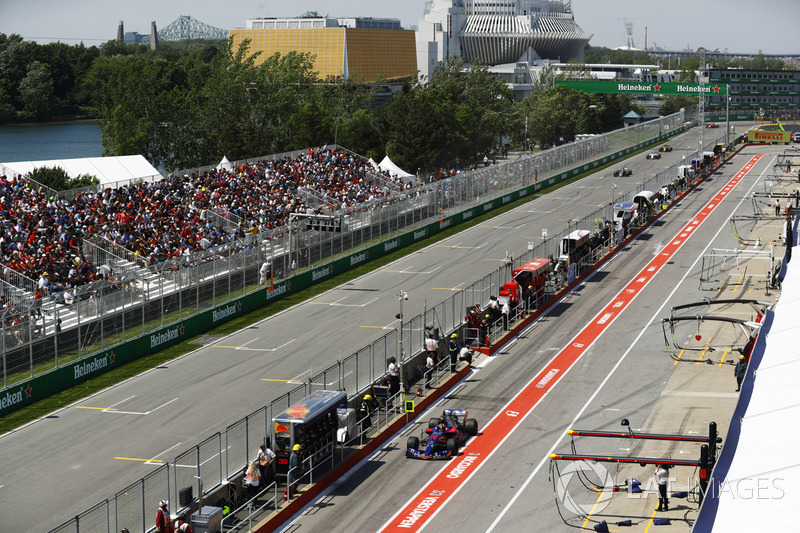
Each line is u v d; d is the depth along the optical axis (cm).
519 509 3688
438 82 19325
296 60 16488
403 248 9319
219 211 8481
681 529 3456
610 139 16925
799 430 3100
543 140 19388
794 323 4403
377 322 6438
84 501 3712
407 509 3722
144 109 13575
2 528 3497
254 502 3688
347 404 4509
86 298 5597
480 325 5969
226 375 5400
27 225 6944
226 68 15512
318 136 13975
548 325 6556
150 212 7938
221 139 13175
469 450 4334
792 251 6675
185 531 3170
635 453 4219
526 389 5194
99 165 10038
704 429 4466
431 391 5081
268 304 7175
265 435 3941
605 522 3494
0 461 4209
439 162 15062
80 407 4953
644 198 10625
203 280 6544
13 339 5028
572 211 11244
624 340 6122
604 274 8144
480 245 9306
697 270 8162
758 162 15962
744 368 5056
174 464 3309
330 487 3962
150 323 6041
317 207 9475
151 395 5100
